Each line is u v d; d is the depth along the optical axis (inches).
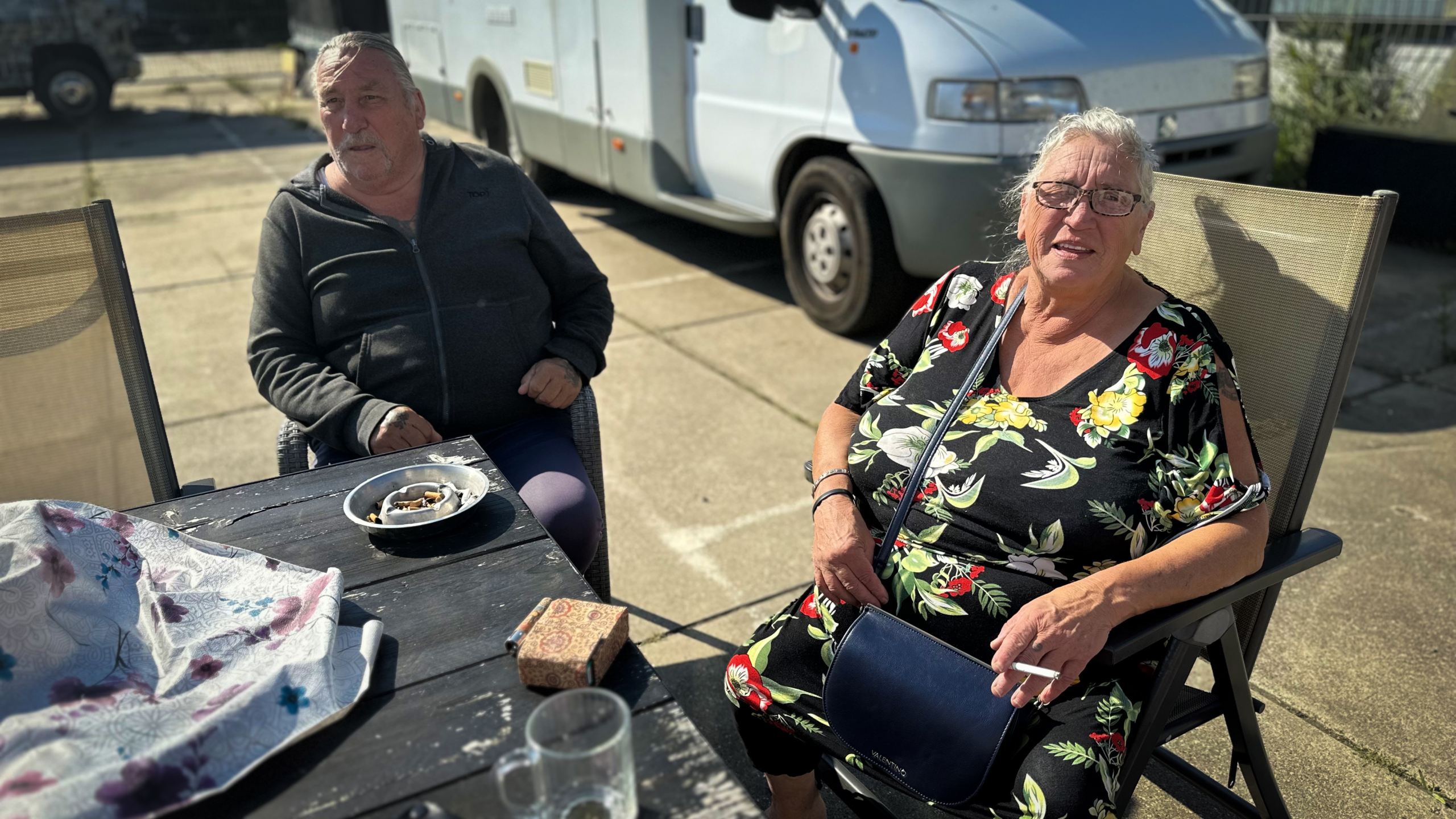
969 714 56.3
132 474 80.9
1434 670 92.3
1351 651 95.2
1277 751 83.3
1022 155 146.6
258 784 41.6
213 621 50.5
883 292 167.6
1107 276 63.9
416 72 306.8
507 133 277.4
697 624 102.0
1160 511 61.4
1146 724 58.2
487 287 88.2
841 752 60.3
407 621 52.1
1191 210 73.1
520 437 89.2
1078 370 64.6
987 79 144.9
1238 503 59.4
